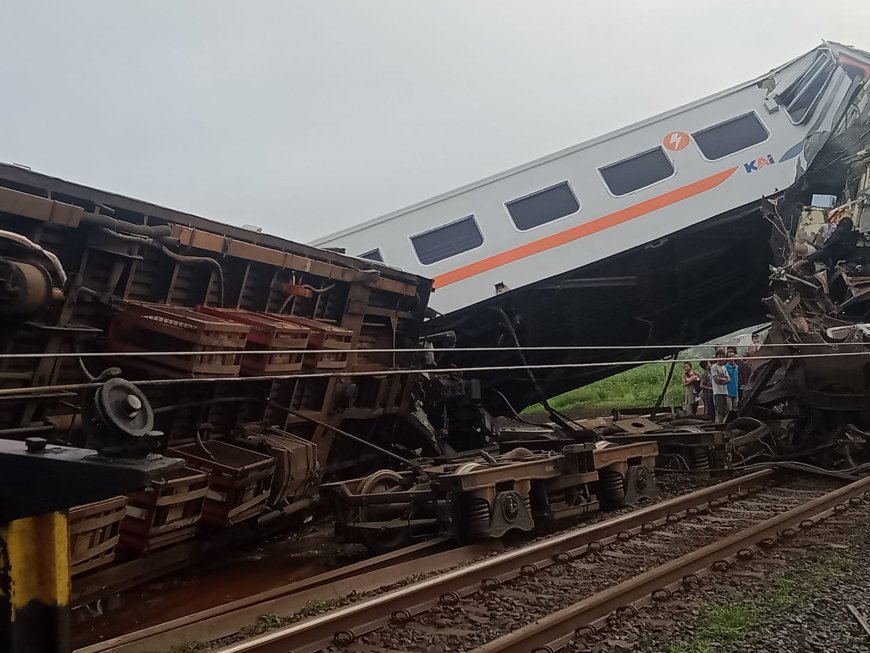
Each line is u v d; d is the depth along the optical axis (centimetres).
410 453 1219
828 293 1398
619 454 1016
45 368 658
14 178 632
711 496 995
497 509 823
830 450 1182
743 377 1639
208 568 819
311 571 799
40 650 267
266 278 948
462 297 1570
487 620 558
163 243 771
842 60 1650
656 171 1622
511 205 1596
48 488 263
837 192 1738
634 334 1875
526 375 1736
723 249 1714
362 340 1138
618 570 683
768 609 555
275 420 923
